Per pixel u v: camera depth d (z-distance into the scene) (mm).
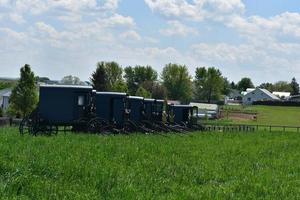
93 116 40000
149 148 28734
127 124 45062
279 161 27141
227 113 138750
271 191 16359
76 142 28781
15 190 12672
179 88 197750
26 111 91438
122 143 30609
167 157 24781
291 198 15430
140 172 18125
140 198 13211
